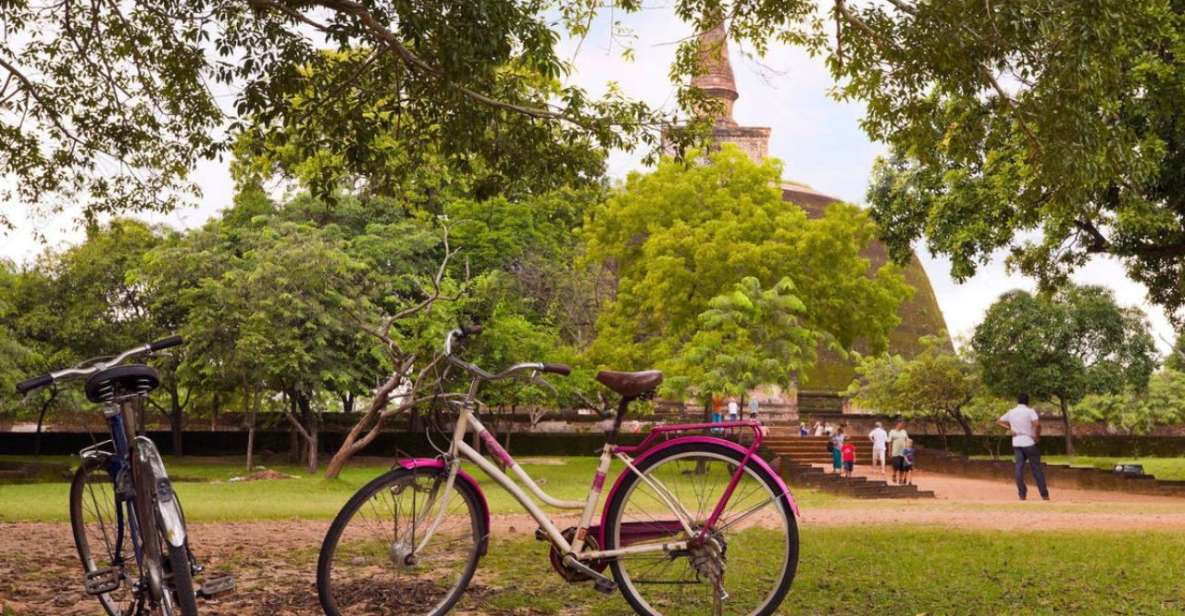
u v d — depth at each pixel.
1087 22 9.68
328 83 10.84
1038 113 10.52
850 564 7.64
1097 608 5.94
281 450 46.34
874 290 33.09
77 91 13.27
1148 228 19.88
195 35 10.41
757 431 5.04
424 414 5.24
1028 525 12.58
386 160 11.82
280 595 6.04
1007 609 5.86
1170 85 16.97
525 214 36.91
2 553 8.31
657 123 11.30
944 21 10.04
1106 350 41.94
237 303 31.25
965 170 20.73
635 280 34.00
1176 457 49.19
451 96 9.27
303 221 38.41
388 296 34.94
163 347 4.61
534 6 11.12
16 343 34.84
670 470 5.03
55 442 46.19
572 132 11.46
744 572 5.67
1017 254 23.67
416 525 4.95
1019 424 21.61
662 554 4.99
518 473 5.05
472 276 36.28
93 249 39.91
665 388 29.62
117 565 4.70
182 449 45.66
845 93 11.90
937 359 43.47
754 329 30.36
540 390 29.92
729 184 33.72
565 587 6.32
